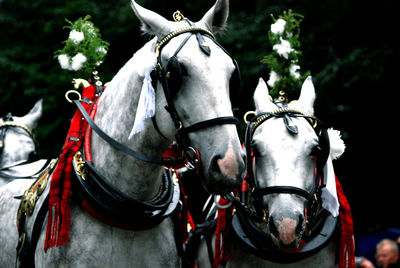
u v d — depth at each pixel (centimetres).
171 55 504
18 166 818
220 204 648
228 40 1677
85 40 654
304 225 574
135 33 1866
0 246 634
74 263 534
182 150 503
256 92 671
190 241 692
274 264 637
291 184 579
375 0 1662
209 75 490
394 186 1686
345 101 1599
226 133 482
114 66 1861
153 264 561
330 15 1714
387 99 1614
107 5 1956
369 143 1667
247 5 1856
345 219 648
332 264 655
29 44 2062
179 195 593
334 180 646
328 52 1677
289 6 1748
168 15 1834
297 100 687
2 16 2084
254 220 642
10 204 644
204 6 1808
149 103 508
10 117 929
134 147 539
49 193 555
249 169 622
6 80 1969
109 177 550
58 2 2081
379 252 1071
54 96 1895
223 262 642
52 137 1888
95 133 567
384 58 1572
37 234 567
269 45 1661
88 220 540
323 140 621
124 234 545
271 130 608
